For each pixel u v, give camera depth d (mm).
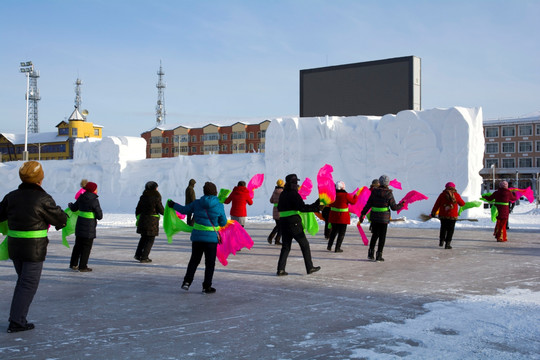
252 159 27500
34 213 5625
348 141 24172
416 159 22141
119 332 5562
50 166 35281
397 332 5453
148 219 10922
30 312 6516
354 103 28984
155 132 95688
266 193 26328
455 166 21156
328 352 4812
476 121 21562
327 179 12070
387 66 27766
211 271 7711
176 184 29719
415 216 22000
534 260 10961
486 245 13742
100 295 7586
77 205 9891
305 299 7199
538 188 32656
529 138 77062
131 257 11930
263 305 6844
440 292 7602
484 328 5566
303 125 25531
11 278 9078
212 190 7914
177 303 7012
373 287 8039
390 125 22875
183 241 15594
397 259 11195
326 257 11555
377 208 10867
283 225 9203
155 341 5215
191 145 93000
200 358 4672
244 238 9742
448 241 12984
